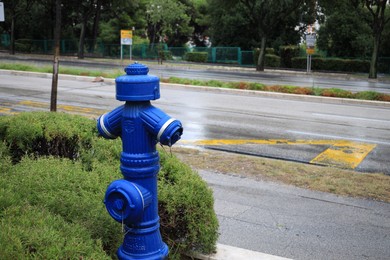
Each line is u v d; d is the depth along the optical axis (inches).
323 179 294.4
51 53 2066.9
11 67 987.3
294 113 589.3
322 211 242.2
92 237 122.7
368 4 1306.6
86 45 2038.6
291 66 1704.0
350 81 1213.1
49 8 1966.0
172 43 2336.4
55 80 418.0
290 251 194.2
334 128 495.2
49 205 128.6
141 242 111.7
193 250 156.9
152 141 111.2
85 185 149.3
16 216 111.0
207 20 2175.2
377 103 699.4
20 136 202.5
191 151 358.9
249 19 1927.9
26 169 153.6
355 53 1771.7
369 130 492.1
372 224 227.5
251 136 439.5
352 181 293.0
